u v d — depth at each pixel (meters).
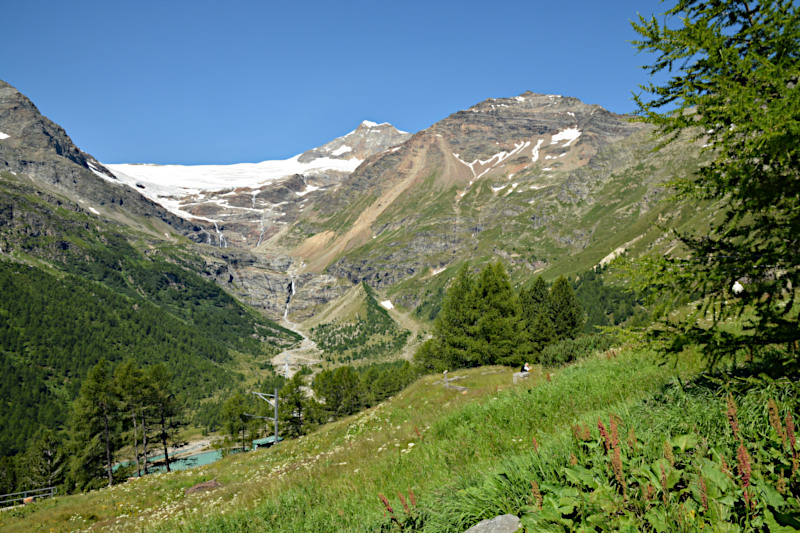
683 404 5.30
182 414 66.25
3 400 142.75
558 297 59.69
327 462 12.52
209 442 128.25
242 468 24.33
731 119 4.57
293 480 11.12
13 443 122.88
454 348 45.75
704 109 4.78
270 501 8.99
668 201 5.66
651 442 4.32
